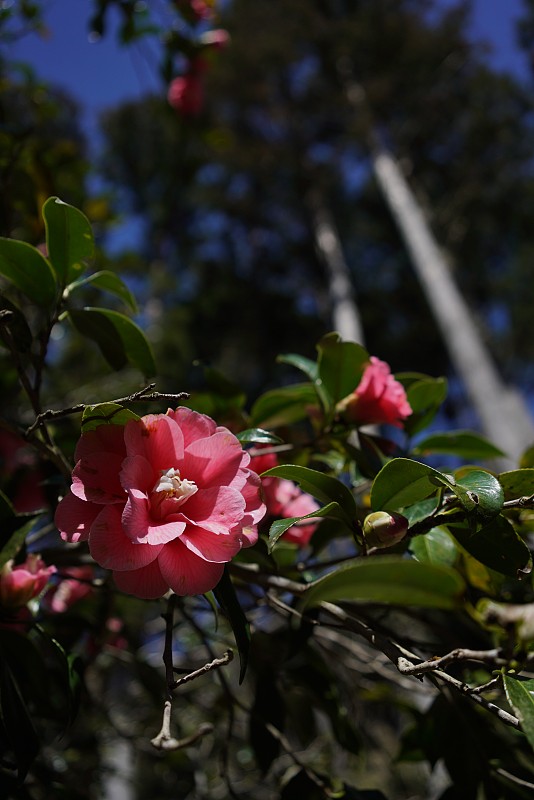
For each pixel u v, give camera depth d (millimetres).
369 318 6332
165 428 444
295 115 5945
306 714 762
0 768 575
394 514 455
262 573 514
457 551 519
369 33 5297
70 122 3857
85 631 686
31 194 766
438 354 6422
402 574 402
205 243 6859
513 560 467
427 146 5961
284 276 6941
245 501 445
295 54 5438
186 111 1439
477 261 6297
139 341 573
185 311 4375
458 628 613
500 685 409
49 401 1329
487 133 5723
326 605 477
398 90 5512
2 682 501
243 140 5926
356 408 583
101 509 438
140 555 421
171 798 1169
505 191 5832
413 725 637
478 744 567
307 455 597
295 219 6781
